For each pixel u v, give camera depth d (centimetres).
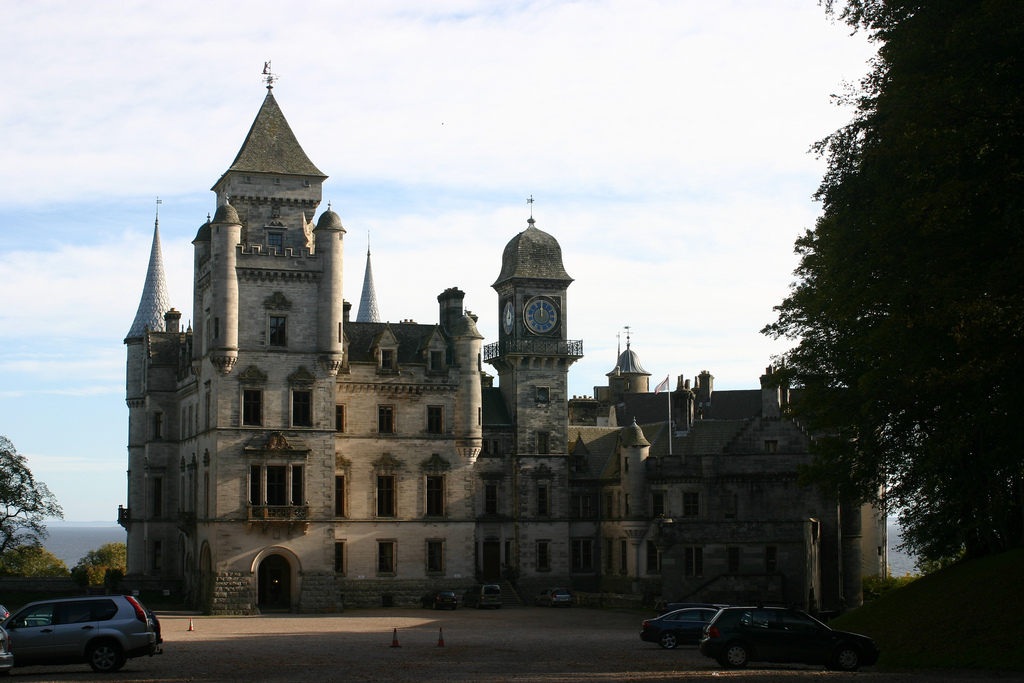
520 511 9969
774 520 7975
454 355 9819
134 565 10050
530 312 10200
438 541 9469
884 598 5525
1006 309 3584
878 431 5266
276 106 9300
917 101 3944
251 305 8662
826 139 5084
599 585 10088
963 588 4912
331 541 8688
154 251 11050
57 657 3888
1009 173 3741
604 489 10150
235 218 8631
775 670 4019
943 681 3516
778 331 5888
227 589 8331
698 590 7944
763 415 9019
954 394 4362
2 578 9269
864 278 4447
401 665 4209
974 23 3716
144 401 10262
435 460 9519
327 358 8769
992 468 4584
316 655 4728
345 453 9269
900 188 4334
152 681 3572
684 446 9562
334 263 8856
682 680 3588
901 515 5753
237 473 8481
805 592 7844
